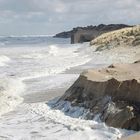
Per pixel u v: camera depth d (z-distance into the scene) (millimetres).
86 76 15469
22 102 16688
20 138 11273
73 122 12930
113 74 15820
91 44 56844
